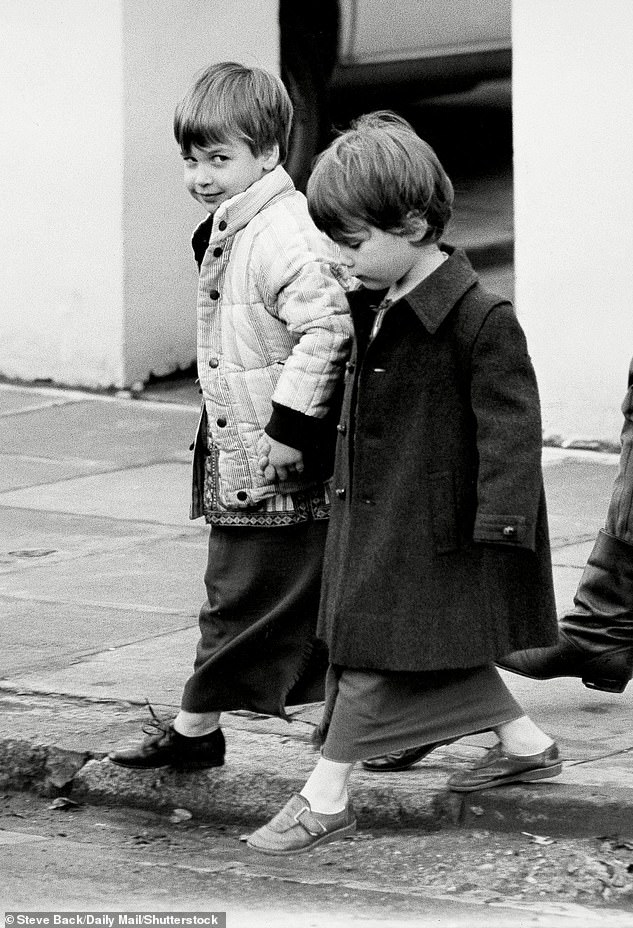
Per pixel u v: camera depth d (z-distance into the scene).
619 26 9.95
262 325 5.23
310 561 5.32
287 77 13.74
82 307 12.27
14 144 12.34
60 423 11.50
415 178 4.70
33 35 12.09
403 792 5.42
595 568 5.94
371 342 4.86
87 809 5.78
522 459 4.69
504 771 5.29
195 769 5.70
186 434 11.21
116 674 6.59
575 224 10.25
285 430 5.11
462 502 4.84
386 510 4.86
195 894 4.98
